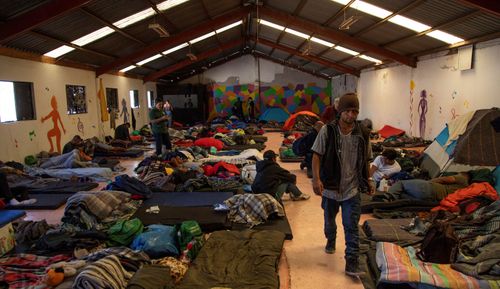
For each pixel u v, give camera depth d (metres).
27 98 7.72
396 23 7.91
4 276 2.86
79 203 3.97
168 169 6.22
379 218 4.29
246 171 5.91
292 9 9.42
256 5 10.28
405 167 6.04
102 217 4.04
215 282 2.71
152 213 4.25
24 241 3.71
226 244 3.36
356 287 2.88
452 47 8.03
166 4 7.96
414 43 8.94
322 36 10.87
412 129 10.59
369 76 14.34
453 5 6.07
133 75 14.73
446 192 4.65
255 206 4.15
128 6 7.22
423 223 3.68
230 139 10.82
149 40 10.46
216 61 19.94
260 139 11.83
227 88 20.22
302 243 3.71
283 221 4.13
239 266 2.95
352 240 3.00
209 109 20.27
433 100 9.27
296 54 15.27
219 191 5.37
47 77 8.37
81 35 7.92
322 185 3.08
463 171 5.20
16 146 7.18
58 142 8.79
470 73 7.59
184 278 2.77
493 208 3.65
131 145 11.10
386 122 12.62
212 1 9.00
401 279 2.63
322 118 5.22
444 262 2.96
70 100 9.55
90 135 10.61
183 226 3.52
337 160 2.95
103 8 6.89
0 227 3.46
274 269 2.90
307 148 4.26
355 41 10.07
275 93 20.16
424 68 9.73
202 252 3.21
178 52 13.96
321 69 18.61
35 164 7.50
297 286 2.90
